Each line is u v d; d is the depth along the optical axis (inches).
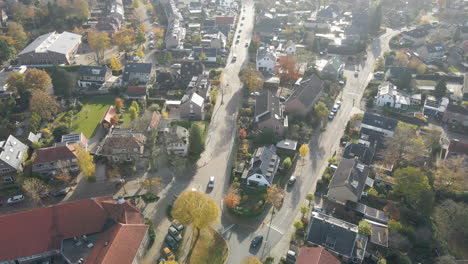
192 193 3090.6
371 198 3631.9
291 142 4291.3
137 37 6993.1
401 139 4023.1
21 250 2847.0
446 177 3607.3
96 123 4751.5
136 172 3941.9
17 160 3826.3
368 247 3080.7
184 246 3120.1
